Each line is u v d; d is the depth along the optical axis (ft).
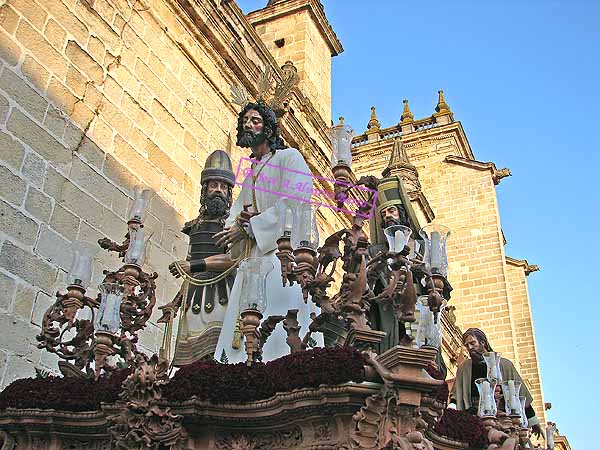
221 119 39.68
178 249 33.58
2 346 22.52
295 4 59.57
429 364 13.47
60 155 27.20
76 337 18.24
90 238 27.76
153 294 19.21
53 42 28.27
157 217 32.50
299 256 14.35
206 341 18.43
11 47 25.99
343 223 53.31
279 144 20.84
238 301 17.65
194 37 38.63
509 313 84.48
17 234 24.18
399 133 105.19
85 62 29.94
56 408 14.99
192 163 36.14
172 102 35.55
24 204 24.82
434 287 15.39
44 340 17.80
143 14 34.76
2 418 15.29
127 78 32.55
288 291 17.47
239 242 19.25
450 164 98.12
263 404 13.07
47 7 28.35
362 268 13.89
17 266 23.84
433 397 12.72
